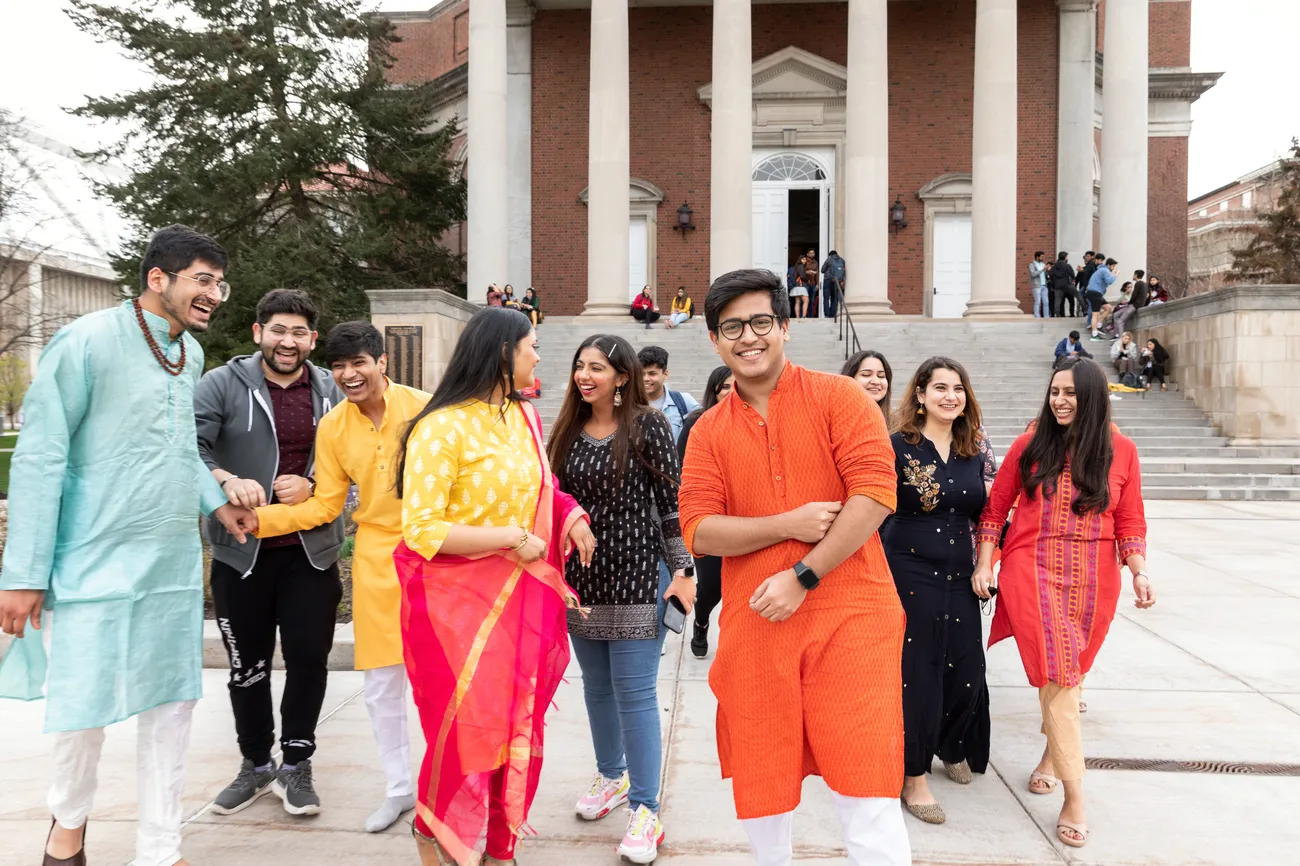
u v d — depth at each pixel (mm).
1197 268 44656
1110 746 4109
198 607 2953
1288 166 30500
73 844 2807
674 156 24438
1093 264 19688
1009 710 4664
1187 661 5410
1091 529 3410
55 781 2740
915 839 3230
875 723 2229
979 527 3695
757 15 24406
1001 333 18719
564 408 3312
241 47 20828
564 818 3416
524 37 24562
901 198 24031
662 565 3924
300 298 3672
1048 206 23828
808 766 2359
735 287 2301
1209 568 8219
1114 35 19734
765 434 2363
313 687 3490
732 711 2365
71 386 2629
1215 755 4008
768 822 2352
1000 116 19125
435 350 16375
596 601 3150
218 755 4043
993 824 3354
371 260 22719
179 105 21703
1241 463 14180
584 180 24656
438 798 2559
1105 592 3391
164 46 20719
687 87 24406
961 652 3500
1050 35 23844
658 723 3160
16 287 16375
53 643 2629
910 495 3443
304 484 3506
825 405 2318
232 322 19953
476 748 2551
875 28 19484
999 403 16359
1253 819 3393
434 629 2609
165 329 2838
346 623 5766
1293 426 15023
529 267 24531
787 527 2236
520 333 2754
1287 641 5840
